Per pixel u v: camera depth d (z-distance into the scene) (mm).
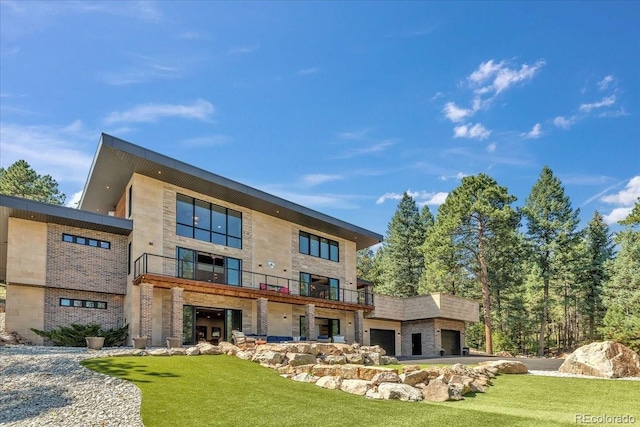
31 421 7891
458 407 9266
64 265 19906
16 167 44500
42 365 12000
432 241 35062
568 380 12000
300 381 11953
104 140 18375
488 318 33062
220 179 22203
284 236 27406
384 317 30562
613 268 42344
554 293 47219
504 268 42875
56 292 19875
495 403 9750
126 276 21375
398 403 9633
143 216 20672
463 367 12539
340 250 31656
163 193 21609
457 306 31734
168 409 8633
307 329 25531
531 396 10391
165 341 20141
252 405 9195
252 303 24266
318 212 27797
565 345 48031
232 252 24156
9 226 19125
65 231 20188
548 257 43531
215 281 22938
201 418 8164
